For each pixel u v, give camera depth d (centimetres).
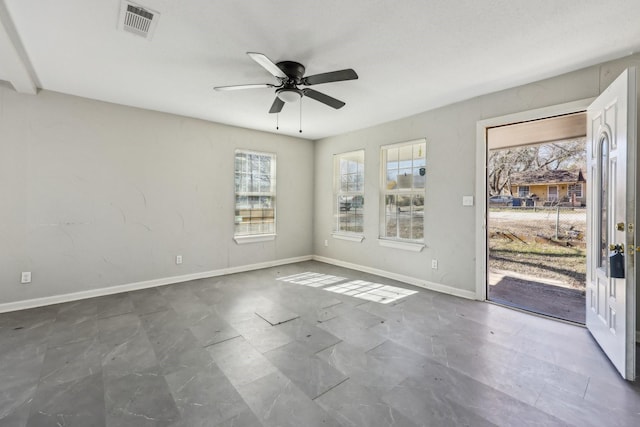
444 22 196
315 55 240
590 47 227
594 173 238
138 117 371
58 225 323
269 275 449
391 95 328
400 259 418
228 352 217
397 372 192
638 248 184
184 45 225
